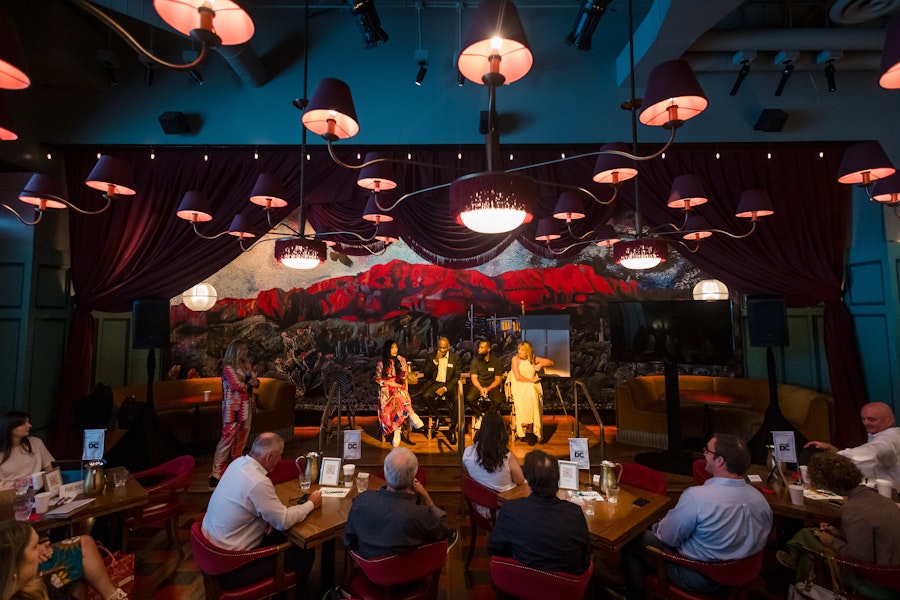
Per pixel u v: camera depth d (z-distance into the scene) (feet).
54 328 15.42
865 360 15.60
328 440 17.47
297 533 7.20
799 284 15.71
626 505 8.33
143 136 16.56
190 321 21.21
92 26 16.17
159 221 16.10
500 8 5.18
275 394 18.81
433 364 18.25
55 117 16.33
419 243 16.39
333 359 22.00
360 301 22.34
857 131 16.89
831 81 15.83
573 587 5.96
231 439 13.44
